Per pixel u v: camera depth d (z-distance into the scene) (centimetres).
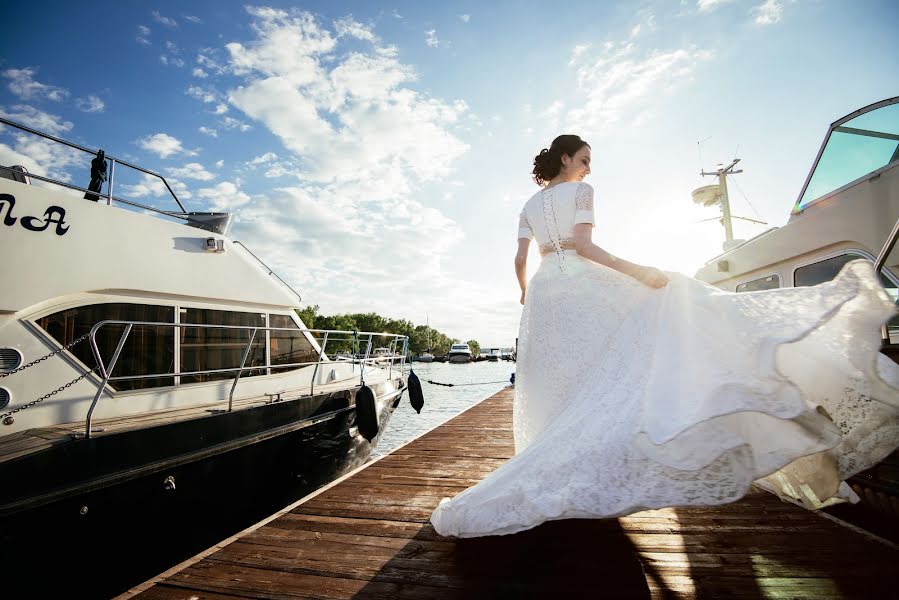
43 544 266
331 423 529
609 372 175
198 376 454
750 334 142
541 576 182
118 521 304
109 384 381
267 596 179
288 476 458
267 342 536
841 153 345
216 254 490
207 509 367
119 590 306
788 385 129
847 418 158
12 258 344
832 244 353
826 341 153
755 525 229
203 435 370
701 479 137
